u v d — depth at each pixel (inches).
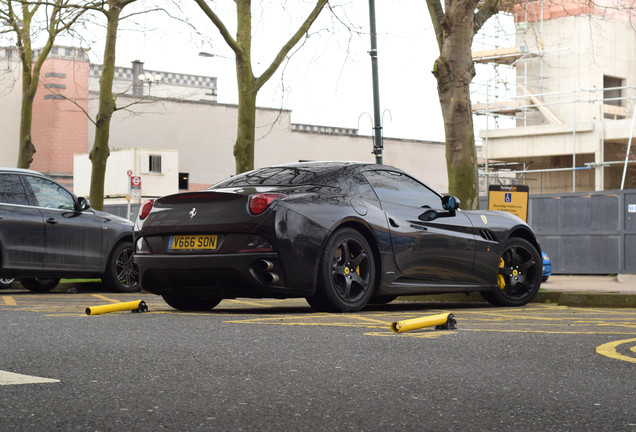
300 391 129.0
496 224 339.9
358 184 296.2
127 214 1214.3
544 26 1472.7
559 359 168.7
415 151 2273.6
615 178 1444.4
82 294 470.3
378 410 115.3
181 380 137.9
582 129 1376.7
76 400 119.4
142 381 136.6
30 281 510.9
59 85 1777.8
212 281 272.7
